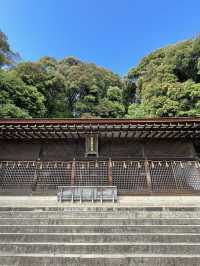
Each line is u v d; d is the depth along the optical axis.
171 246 5.26
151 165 11.45
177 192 10.55
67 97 32.88
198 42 23.61
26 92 22.23
